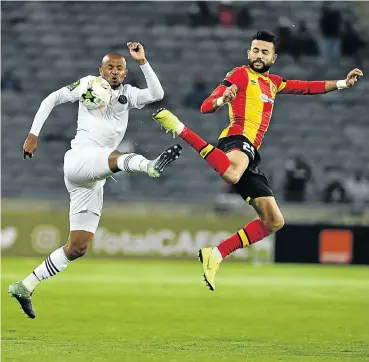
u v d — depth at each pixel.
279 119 79.81
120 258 63.88
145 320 37.62
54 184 75.44
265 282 53.00
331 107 80.88
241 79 30.03
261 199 30.00
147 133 76.44
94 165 28.34
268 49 30.34
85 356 26.48
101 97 28.98
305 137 79.06
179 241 63.78
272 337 33.31
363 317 39.56
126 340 31.70
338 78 82.19
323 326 36.62
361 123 80.31
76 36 83.88
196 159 75.31
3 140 77.50
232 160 28.89
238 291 48.56
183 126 28.17
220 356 27.08
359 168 77.62
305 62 82.44
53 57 82.88
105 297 45.06
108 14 85.00
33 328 34.72
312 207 66.88
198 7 84.75
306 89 31.59
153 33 83.94
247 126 30.03
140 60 29.34
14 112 79.50
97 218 30.91
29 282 31.05
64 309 40.56
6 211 63.09
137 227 63.88
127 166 27.41
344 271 60.00
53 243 63.12
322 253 63.97
